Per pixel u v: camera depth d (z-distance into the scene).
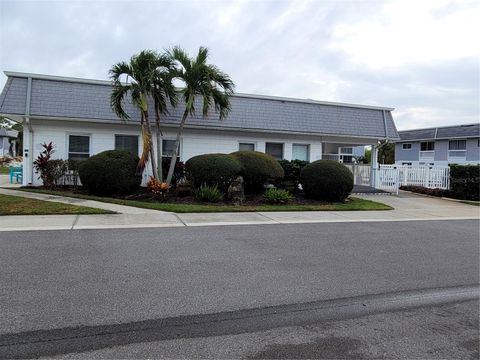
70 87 14.90
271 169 14.70
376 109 19.72
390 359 3.41
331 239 8.30
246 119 17.09
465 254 7.30
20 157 41.66
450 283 5.56
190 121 16.14
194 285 5.11
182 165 15.47
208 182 13.72
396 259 6.79
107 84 15.37
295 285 5.25
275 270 5.89
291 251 7.11
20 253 6.43
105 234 8.09
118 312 4.19
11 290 4.75
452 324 4.17
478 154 38.56
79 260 6.09
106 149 15.83
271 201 13.78
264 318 4.17
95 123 15.52
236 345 3.56
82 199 12.67
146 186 15.06
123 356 3.30
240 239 7.99
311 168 15.01
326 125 18.41
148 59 13.30
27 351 3.34
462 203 16.97
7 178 22.34
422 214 12.98
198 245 7.34
